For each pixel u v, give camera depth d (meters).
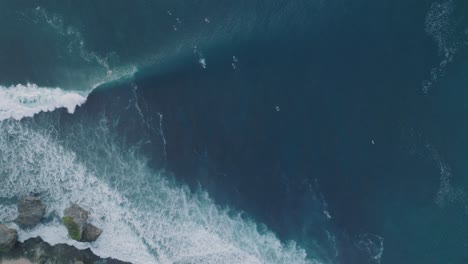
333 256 74.31
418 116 78.06
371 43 79.38
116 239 71.50
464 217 75.62
